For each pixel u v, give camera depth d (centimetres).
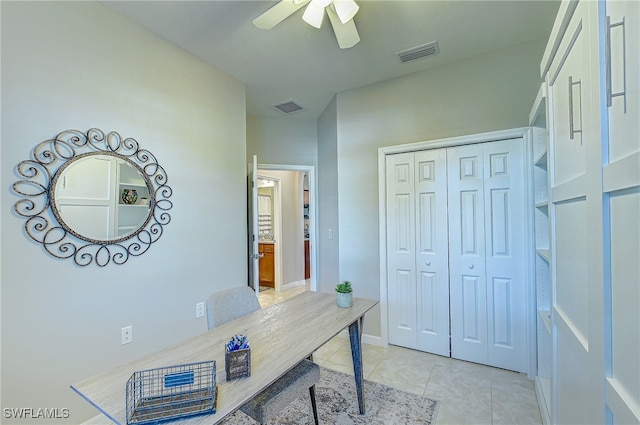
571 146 107
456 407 198
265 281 554
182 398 94
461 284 263
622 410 69
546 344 203
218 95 271
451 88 264
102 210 190
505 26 212
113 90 196
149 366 117
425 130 276
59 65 171
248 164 380
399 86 288
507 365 245
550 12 197
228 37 226
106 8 192
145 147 214
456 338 266
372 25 210
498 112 245
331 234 348
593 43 81
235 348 111
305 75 285
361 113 310
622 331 69
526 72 234
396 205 292
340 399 207
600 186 79
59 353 170
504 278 246
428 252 278
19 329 156
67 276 174
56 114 170
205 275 257
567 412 116
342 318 171
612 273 74
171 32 219
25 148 158
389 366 254
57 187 170
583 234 96
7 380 153
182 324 237
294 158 397
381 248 296
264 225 591
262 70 274
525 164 235
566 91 113
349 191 317
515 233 242
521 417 187
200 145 255
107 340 192
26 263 159
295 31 218
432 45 236
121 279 200
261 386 103
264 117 388
